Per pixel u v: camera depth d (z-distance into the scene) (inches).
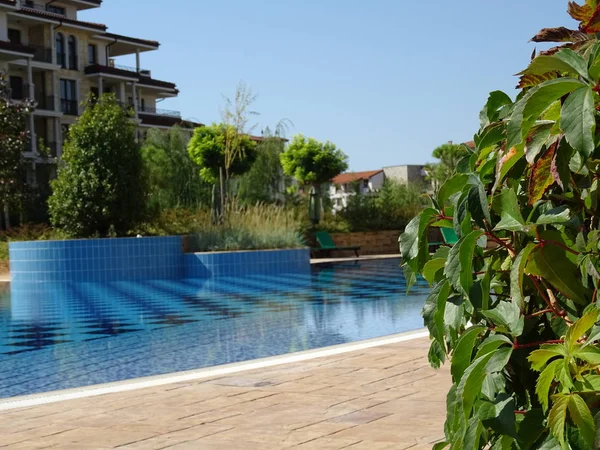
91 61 1558.8
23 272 646.5
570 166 44.0
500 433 44.6
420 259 52.7
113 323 376.2
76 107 1489.9
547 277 44.4
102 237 706.8
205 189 991.0
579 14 47.9
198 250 689.6
